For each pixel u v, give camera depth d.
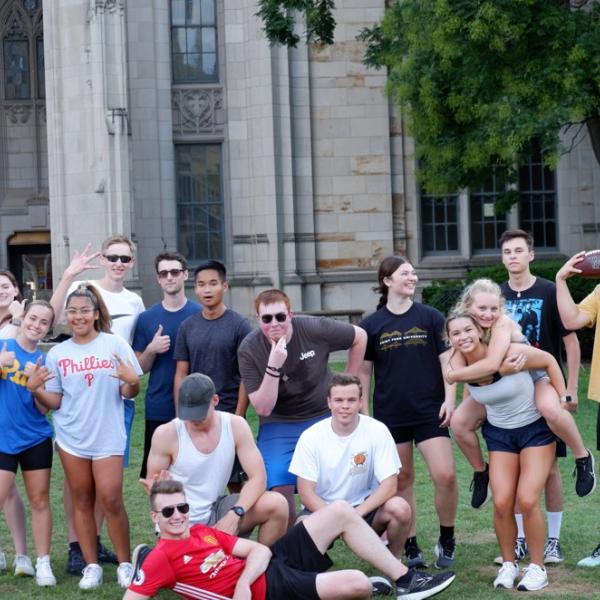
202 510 9.29
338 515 8.71
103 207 29.80
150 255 31.47
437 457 10.17
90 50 29.61
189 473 9.22
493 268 29.02
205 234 32.00
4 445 9.92
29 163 38.44
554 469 10.22
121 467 9.86
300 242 31.80
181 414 8.97
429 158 26.06
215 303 10.57
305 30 30.86
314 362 9.78
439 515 10.27
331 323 9.88
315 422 9.92
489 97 23.98
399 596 8.75
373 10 31.72
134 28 31.36
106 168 29.45
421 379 10.26
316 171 31.86
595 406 19.56
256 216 31.59
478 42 23.39
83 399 9.73
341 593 8.35
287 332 9.55
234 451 9.33
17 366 9.96
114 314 11.04
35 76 38.41
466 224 32.66
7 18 38.41
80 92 30.00
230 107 31.70
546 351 10.38
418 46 24.80
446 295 29.17
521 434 9.52
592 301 10.25
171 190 31.61
